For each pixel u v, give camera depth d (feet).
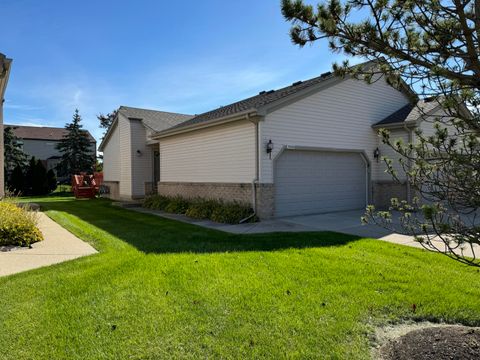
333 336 10.65
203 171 41.73
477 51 9.46
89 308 12.66
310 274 16.21
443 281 15.28
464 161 9.19
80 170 101.60
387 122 42.14
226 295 13.69
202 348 10.07
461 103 9.27
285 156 35.83
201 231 28.55
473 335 10.48
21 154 99.14
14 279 15.99
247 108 35.76
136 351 9.92
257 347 10.05
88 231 28.81
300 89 36.14
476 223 24.06
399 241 23.81
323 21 11.12
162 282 15.25
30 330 11.12
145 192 59.67
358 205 42.16
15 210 26.89
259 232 27.78
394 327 11.45
